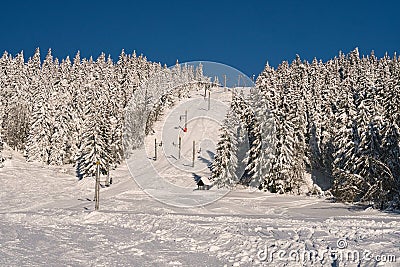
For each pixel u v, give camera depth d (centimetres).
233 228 1595
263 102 3944
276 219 2053
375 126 3703
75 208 2972
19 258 1170
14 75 9012
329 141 5181
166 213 2411
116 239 1538
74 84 8119
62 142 6562
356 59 10169
